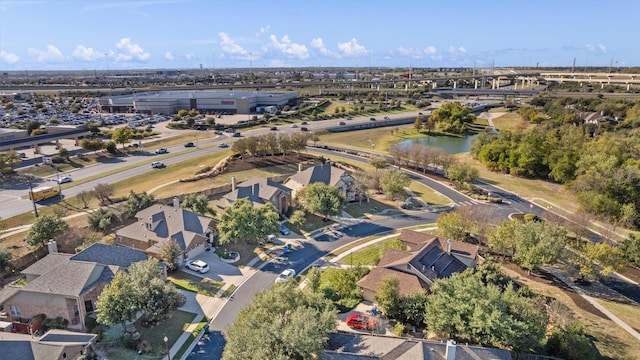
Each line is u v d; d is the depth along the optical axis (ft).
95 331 139.54
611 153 317.83
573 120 514.68
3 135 395.96
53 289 142.20
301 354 112.78
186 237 195.62
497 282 169.37
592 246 187.32
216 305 161.38
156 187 289.33
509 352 122.52
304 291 160.76
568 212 264.31
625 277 188.96
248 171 330.34
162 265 171.42
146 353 132.36
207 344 139.03
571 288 178.70
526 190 311.06
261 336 115.96
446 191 307.17
